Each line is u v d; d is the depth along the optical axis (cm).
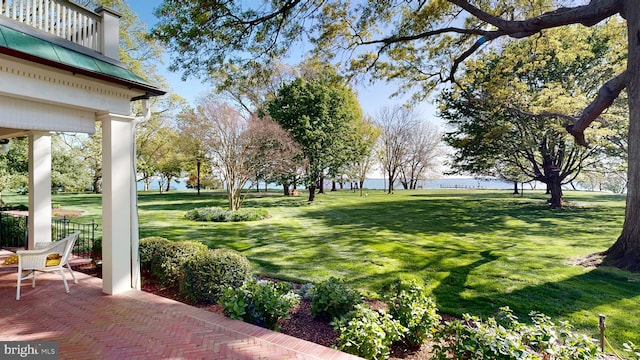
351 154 2136
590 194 2553
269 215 1499
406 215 1500
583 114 704
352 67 989
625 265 628
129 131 477
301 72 2139
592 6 640
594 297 506
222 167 1513
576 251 794
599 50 1373
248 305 385
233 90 2053
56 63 365
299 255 784
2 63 341
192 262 478
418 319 341
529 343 287
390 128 2973
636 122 622
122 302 420
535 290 541
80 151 1917
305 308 455
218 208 1462
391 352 341
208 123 1440
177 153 2442
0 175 1102
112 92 452
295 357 283
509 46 1288
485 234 1046
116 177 458
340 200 2189
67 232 992
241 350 296
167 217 1410
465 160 1798
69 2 426
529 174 1719
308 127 1833
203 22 654
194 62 716
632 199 640
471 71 1336
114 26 479
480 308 477
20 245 780
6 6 371
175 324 352
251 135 1506
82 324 352
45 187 661
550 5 805
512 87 1250
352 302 406
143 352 292
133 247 481
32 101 388
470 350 256
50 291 463
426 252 808
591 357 246
